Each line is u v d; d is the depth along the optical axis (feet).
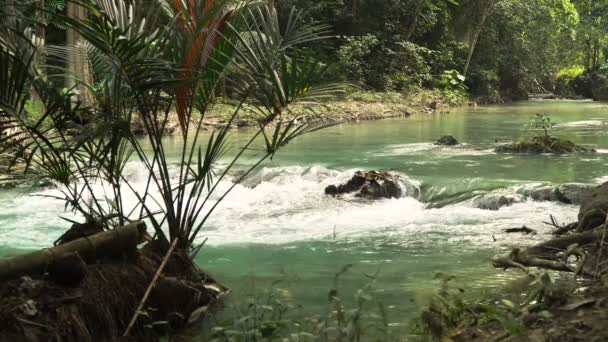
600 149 55.47
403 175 40.93
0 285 16.43
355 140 64.44
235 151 55.93
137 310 17.11
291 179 43.47
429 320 15.60
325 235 30.45
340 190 39.81
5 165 39.65
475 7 136.46
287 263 25.75
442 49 131.95
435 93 118.01
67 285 16.81
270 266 25.35
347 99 94.89
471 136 67.26
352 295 21.16
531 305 15.51
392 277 23.31
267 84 20.25
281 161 51.08
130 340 17.16
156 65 18.11
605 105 127.44
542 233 29.81
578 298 15.47
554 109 112.98
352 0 118.32
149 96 19.67
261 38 20.15
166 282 18.56
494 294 19.51
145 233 19.43
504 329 14.65
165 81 18.19
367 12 119.03
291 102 20.20
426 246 28.04
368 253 27.07
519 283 20.79
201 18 19.80
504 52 150.10
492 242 28.43
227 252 27.55
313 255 26.91
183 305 18.95
